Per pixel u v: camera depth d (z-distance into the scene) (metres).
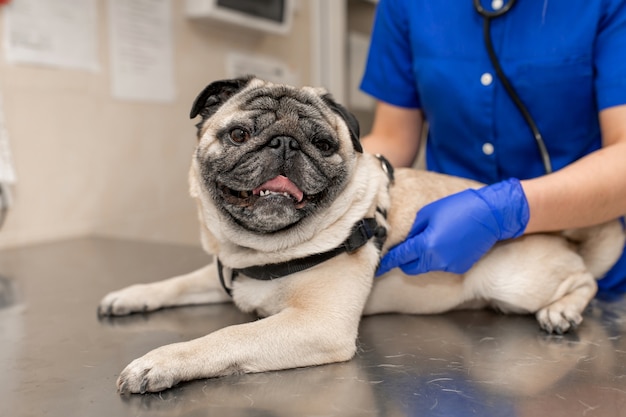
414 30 1.57
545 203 1.21
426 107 1.62
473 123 1.54
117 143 2.32
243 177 1.07
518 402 0.81
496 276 1.33
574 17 1.38
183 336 1.15
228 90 1.25
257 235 1.15
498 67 1.45
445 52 1.52
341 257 1.16
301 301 1.11
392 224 1.29
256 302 1.19
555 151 1.52
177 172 2.56
